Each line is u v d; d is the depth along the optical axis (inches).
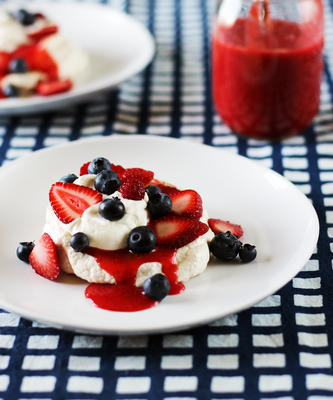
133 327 21.3
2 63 33.2
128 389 21.3
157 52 36.8
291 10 28.3
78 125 31.9
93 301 22.5
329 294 23.7
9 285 23.1
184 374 21.6
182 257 23.4
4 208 25.9
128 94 33.8
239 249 23.8
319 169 28.8
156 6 40.8
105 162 24.9
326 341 22.4
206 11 40.3
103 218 23.5
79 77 33.9
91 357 22.1
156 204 23.6
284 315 23.0
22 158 27.3
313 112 30.2
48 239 23.5
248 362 21.9
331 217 26.6
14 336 22.7
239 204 25.9
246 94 29.5
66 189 24.0
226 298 22.5
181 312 22.0
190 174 27.1
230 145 30.5
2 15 34.3
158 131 31.4
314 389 21.2
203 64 35.9
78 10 37.3
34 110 31.1
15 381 21.6
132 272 23.0
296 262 23.0
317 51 29.0
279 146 30.2
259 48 28.7
